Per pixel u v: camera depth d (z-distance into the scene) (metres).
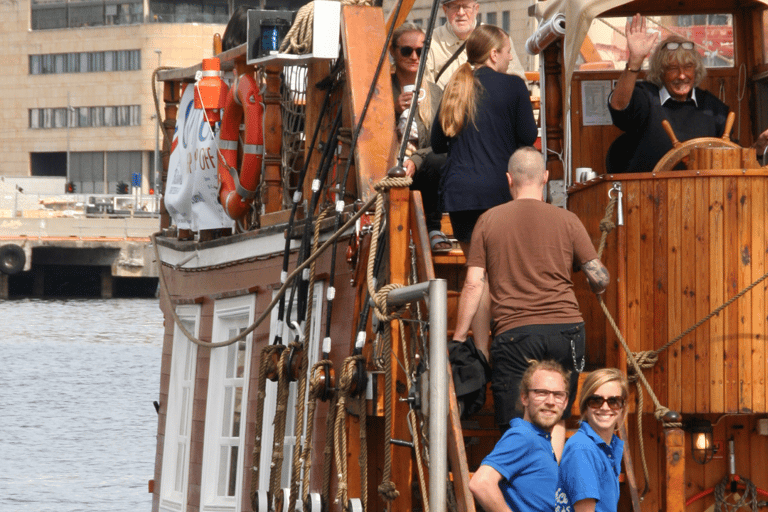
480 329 21.81
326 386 25.16
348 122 28.14
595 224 23.50
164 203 41.16
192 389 35.66
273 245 30.86
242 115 35.16
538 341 19.97
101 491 62.16
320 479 26.95
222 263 34.34
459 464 20.06
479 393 20.92
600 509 18.31
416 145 27.95
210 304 35.25
